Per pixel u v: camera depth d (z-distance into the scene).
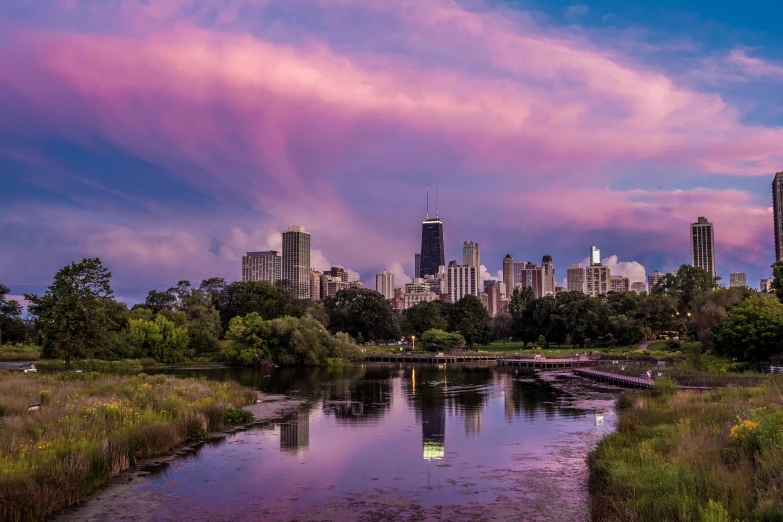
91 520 21.67
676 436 27.14
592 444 35.03
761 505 16.22
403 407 51.59
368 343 181.00
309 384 75.06
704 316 94.75
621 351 135.62
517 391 65.94
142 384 46.72
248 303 159.62
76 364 91.69
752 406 30.61
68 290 71.12
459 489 25.64
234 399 49.38
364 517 22.16
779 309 73.56
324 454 32.25
